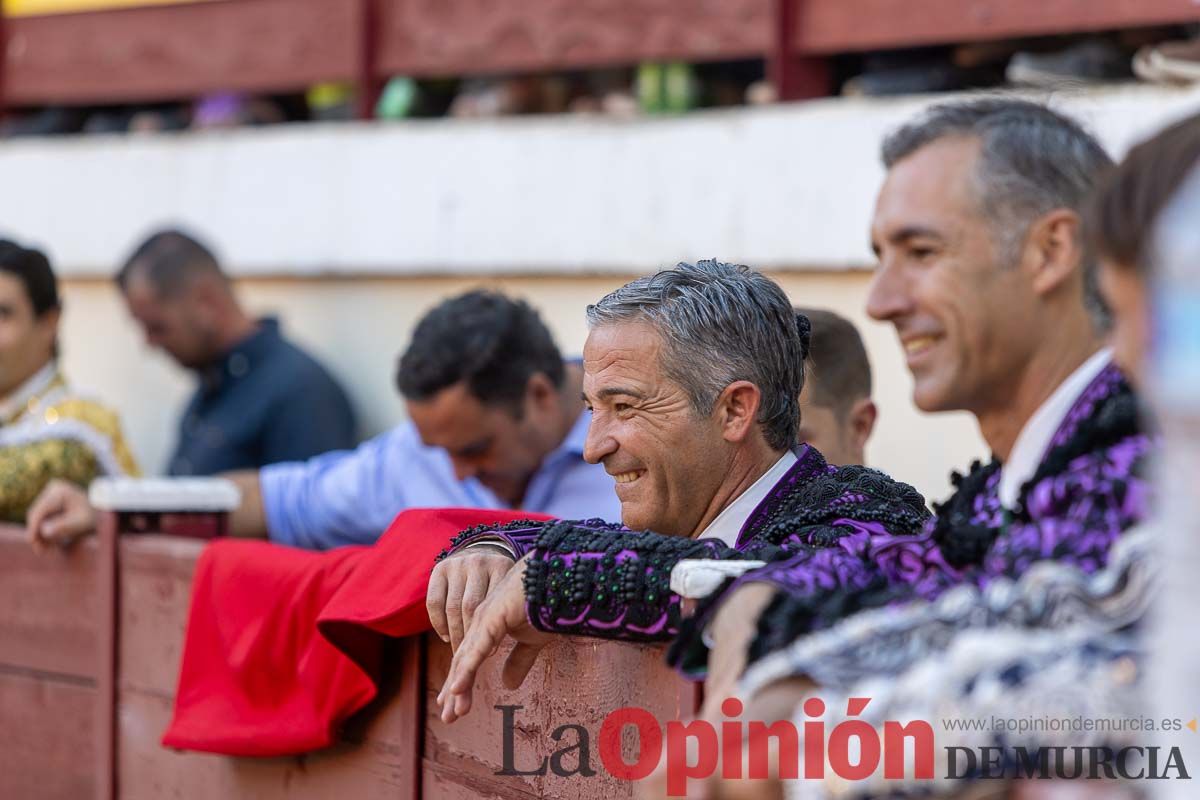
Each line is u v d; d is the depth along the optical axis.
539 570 5.51
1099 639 3.69
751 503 6.06
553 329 14.35
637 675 5.83
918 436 12.14
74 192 17.39
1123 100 10.94
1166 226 3.21
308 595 7.70
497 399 9.91
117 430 11.56
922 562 4.67
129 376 17.31
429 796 7.21
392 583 6.87
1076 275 4.45
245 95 16.91
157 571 9.30
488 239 14.60
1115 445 4.18
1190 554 3.18
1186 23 11.74
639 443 5.97
